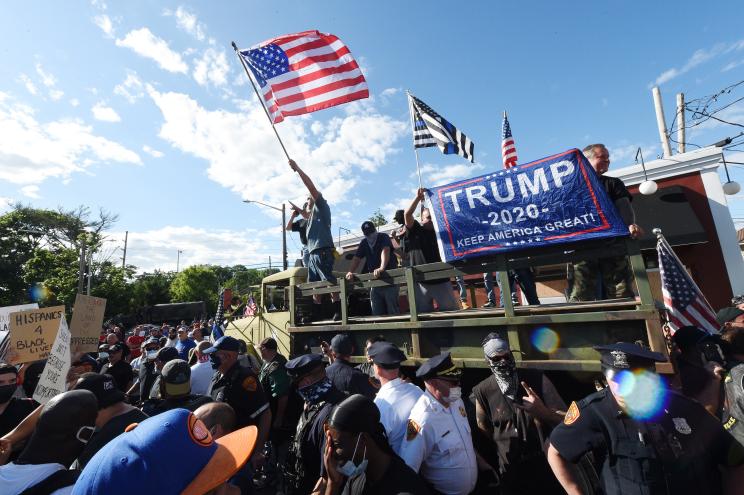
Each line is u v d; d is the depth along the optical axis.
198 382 4.31
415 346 3.64
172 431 1.19
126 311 28.56
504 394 2.74
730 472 1.66
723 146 8.44
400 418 2.42
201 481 1.16
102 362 7.20
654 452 1.64
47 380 3.97
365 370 3.91
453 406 2.43
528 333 3.11
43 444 1.71
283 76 5.71
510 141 7.91
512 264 3.25
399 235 5.11
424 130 5.59
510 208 3.28
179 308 28.28
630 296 3.55
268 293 6.61
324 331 4.57
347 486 1.74
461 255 3.46
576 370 2.77
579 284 3.85
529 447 2.70
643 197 8.53
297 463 2.54
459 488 2.23
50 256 28.09
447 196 3.62
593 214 2.90
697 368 2.95
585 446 1.83
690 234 7.38
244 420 3.40
